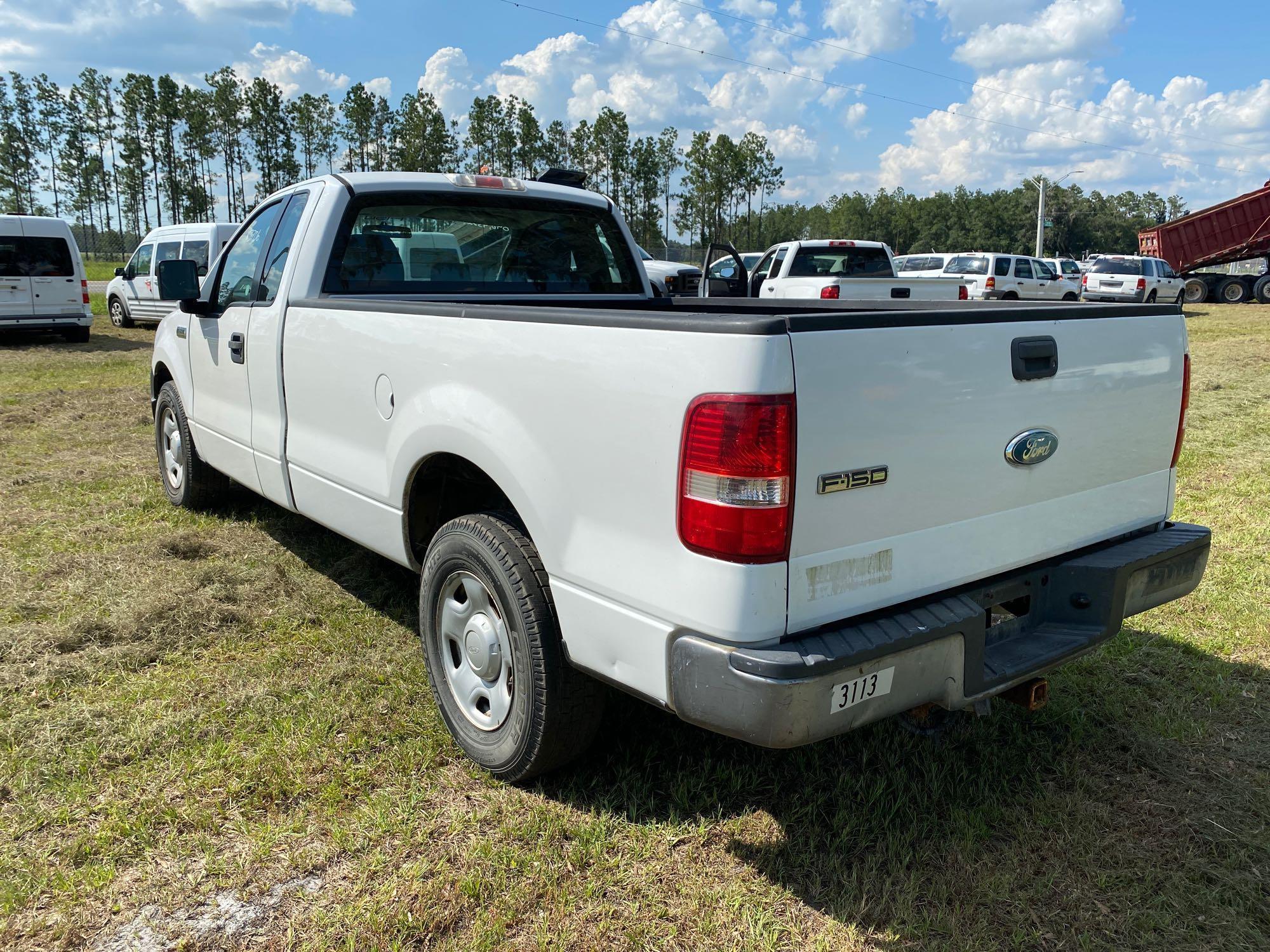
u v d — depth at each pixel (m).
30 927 2.15
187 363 4.95
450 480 3.19
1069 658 2.54
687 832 2.54
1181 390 2.96
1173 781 2.84
